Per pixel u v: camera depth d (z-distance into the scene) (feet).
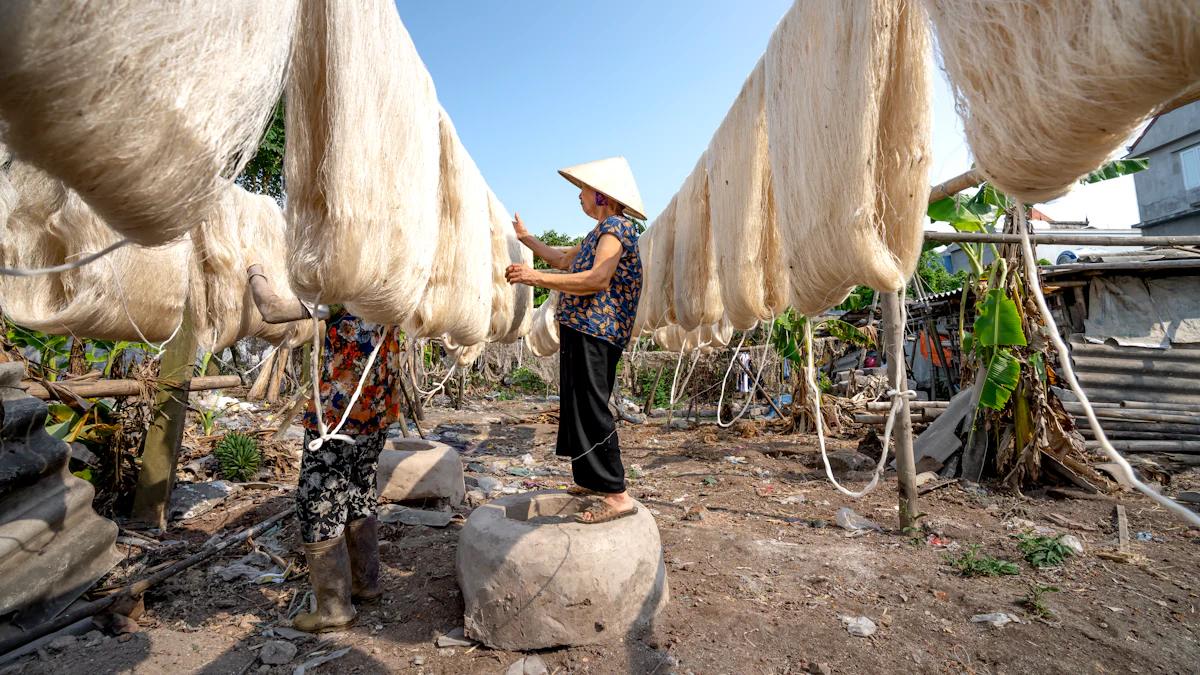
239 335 9.75
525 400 49.08
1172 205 47.93
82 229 6.51
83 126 2.38
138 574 9.11
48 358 11.94
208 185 3.01
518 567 6.93
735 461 19.79
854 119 6.55
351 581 7.93
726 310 11.85
